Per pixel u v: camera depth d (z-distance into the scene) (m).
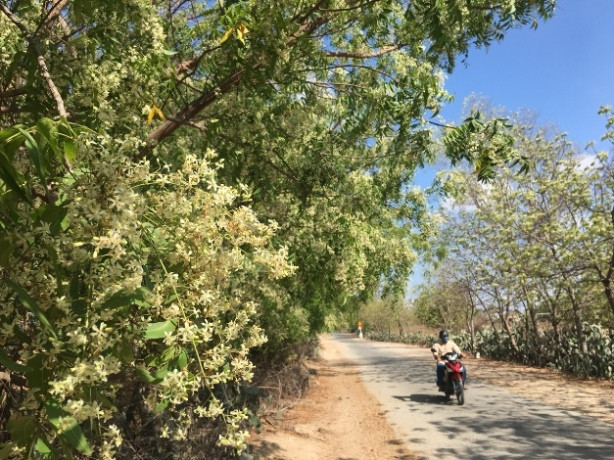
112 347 1.51
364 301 12.02
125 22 3.09
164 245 1.76
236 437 1.73
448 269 22.42
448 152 4.62
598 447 6.98
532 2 3.86
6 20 2.76
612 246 13.27
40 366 1.38
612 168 13.04
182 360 1.63
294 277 5.60
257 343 1.97
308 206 5.79
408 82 4.75
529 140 14.55
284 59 3.39
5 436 2.30
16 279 1.44
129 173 1.49
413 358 25.81
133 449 3.82
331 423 9.02
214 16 4.75
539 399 11.25
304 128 5.58
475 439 7.62
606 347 14.78
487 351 23.72
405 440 7.73
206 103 3.84
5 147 1.43
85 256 1.41
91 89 2.53
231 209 1.96
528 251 13.95
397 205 13.01
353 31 5.26
